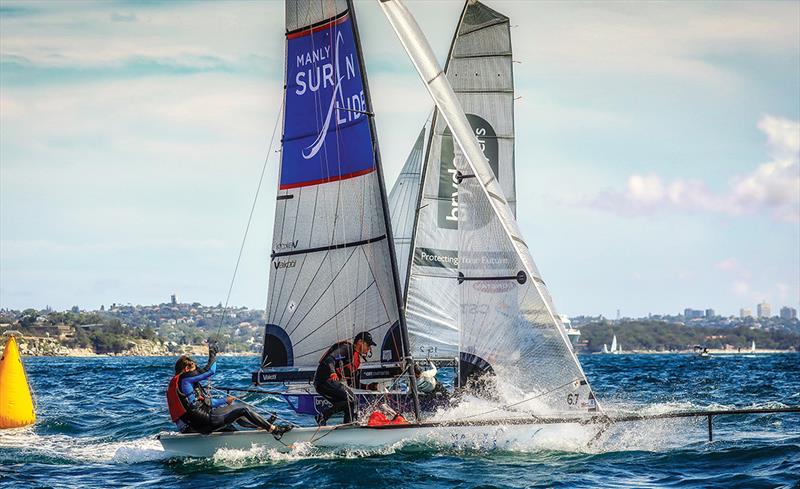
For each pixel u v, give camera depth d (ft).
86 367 650.43
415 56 167.22
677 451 156.87
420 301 219.00
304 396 172.86
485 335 168.35
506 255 167.73
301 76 172.35
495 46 219.41
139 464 148.05
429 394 174.70
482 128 218.79
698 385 372.17
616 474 139.85
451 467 143.54
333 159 169.17
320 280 170.60
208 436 150.10
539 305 164.86
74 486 132.05
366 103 164.86
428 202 220.43
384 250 164.45
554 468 143.74
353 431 153.17
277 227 174.81
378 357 165.17
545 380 163.73
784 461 147.43
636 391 329.52
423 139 240.73
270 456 150.92
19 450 162.30
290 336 173.27
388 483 132.67
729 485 132.26
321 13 169.37
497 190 169.48
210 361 152.46
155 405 255.09
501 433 157.58
